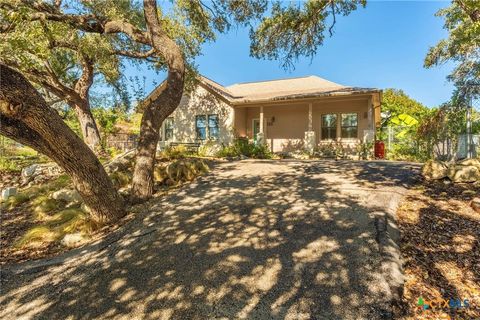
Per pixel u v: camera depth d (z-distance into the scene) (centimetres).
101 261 369
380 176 632
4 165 1138
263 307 262
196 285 300
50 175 980
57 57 1018
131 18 851
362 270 296
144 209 524
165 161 817
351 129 1359
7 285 338
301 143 1460
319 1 705
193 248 374
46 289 322
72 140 428
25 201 712
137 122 2244
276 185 605
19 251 441
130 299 289
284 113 1502
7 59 488
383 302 253
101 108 1958
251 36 848
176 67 614
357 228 379
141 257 367
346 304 255
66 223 509
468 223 379
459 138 704
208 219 456
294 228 399
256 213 462
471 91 675
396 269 293
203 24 887
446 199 464
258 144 1300
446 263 304
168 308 271
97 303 288
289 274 304
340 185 577
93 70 1216
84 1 688
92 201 474
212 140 1496
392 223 387
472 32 460
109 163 823
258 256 342
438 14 973
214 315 257
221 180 664
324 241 357
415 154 1133
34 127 379
